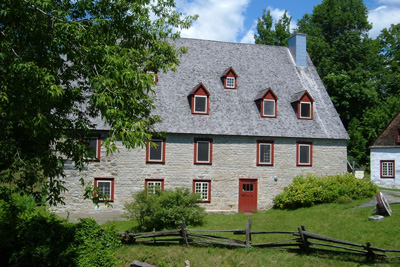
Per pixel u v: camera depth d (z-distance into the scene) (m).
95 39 11.11
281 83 30.84
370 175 41.12
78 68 11.57
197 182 26.23
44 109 10.50
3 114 9.87
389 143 37.00
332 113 30.28
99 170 24.73
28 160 10.92
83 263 13.79
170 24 18.84
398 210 20.86
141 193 21.55
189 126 26.20
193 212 21.30
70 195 24.27
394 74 50.66
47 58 10.77
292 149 28.06
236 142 27.03
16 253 13.67
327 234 17.92
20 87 9.85
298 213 23.97
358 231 17.88
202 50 31.14
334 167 28.78
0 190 11.62
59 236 14.17
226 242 16.50
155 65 18.39
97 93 10.38
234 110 27.97
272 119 28.31
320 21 48.56
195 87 27.14
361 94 43.09
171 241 17.58
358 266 13.69
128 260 15.37
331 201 26.00
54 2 11.45
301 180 27.39
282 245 16.31
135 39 15.62
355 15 46.44
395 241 16.02
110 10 12.65
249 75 30.56
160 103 26.75
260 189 27.23
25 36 10.48
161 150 25.83
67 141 11.06
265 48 33.31
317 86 31.83
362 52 44.84
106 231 15.69
